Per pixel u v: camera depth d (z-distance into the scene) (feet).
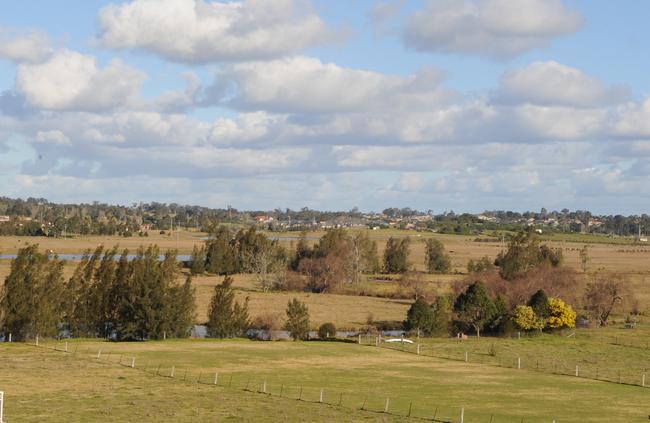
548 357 260.62
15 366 215.72
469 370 232.53
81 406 165.17
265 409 167.22
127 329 288.71
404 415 166.61
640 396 195.83
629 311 391.04
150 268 293.43
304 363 238.27
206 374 213.66
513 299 361.10
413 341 294.87
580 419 166.91
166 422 152.05
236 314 305.12
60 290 288.10
